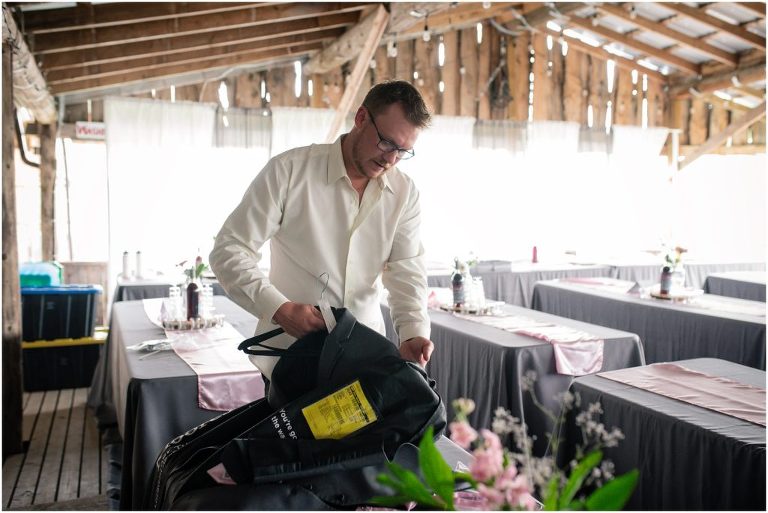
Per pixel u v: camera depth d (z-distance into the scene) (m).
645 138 8.13
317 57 6.30
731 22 6.70
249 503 1.20
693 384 2.42
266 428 1.29
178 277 5.65
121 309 4.00
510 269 6.25
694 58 7.79
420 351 1.52
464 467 1.50
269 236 1.57
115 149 6.23
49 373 4.92
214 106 6.53
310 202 1.57
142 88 6.41
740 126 7.68
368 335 1.37
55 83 5.34
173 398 2.40
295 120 6.76
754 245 8.32
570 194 7.88
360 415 1.30
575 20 7.23
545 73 7.84
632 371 2.62
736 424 2.01
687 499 2.01
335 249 1.61
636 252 8.20
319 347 1.40
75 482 3.25
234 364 2.62
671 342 4.06
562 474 0.94
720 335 3.73
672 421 2.06
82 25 3.99
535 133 7.70
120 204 6.29
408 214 1.68
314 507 1.24
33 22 3.90
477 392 3.18
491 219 7.62
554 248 7.85
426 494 0.92
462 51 7.51
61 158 6.38
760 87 7.77
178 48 4.96
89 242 6.87
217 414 2.45
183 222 6.49
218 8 4.36
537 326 3.51
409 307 1.63
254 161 6.73
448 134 7.39
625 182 8.11
